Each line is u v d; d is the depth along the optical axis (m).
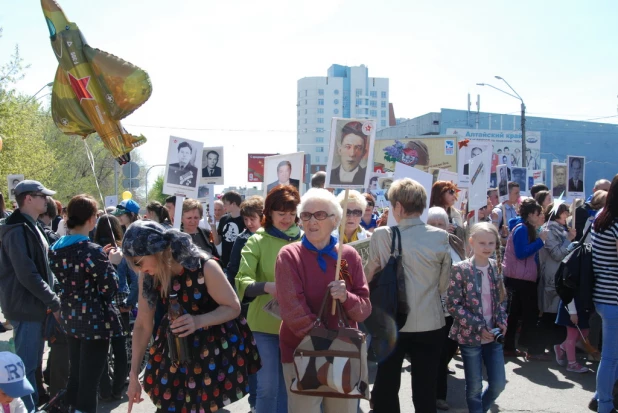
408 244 4.13
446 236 4.20
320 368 3.23
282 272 3.51
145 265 3.06
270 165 7.34
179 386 3.09
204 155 9.93
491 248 4.72
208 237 7.18
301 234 4.46
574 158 11.97
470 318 4.60
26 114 27.38
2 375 3.48
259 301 4.25
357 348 3.25
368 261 4.29
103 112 4.58
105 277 4.54
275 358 4.19
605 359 4.92
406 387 6.23
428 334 4.11
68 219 4.64
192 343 3.11
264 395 4.11
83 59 4.55
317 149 126.25
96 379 4.58
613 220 4.81
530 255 7.19
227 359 3.19
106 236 6.12
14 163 26.17
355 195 5.68
